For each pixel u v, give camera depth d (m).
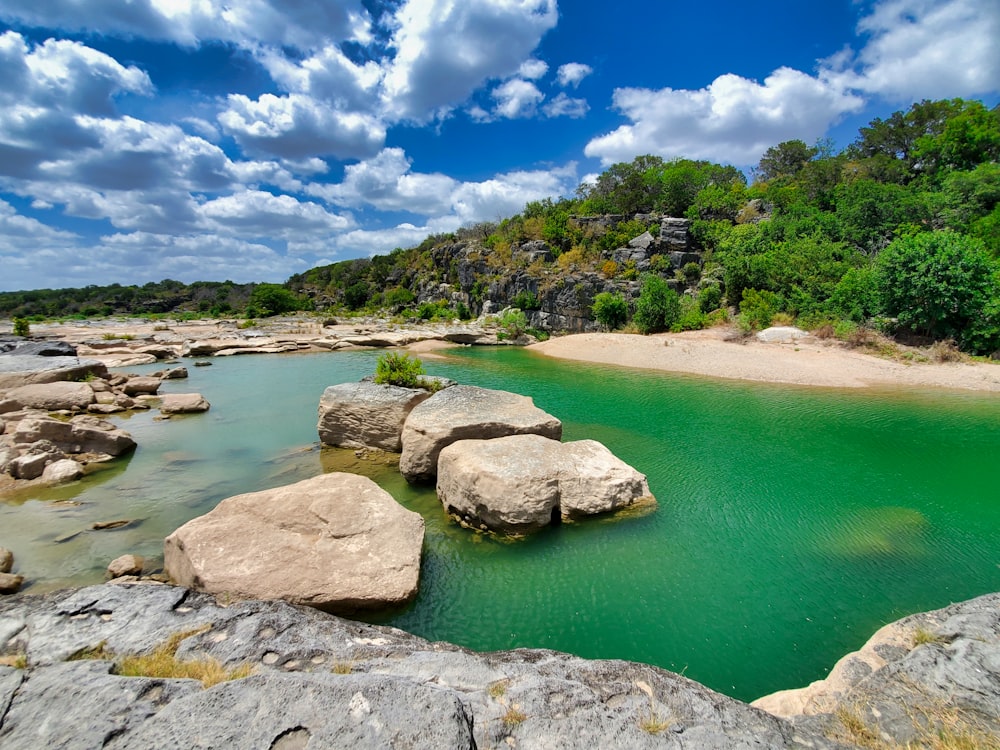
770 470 15.47
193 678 5.03
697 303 47.72
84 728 4.03
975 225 44.78
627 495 12.31
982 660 5.95
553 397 25.20
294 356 40.72
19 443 14.85
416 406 16.09
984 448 17.38
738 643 8.20
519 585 9.55
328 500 9.88
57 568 9.67
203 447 17.22
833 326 35.66
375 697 4.34
